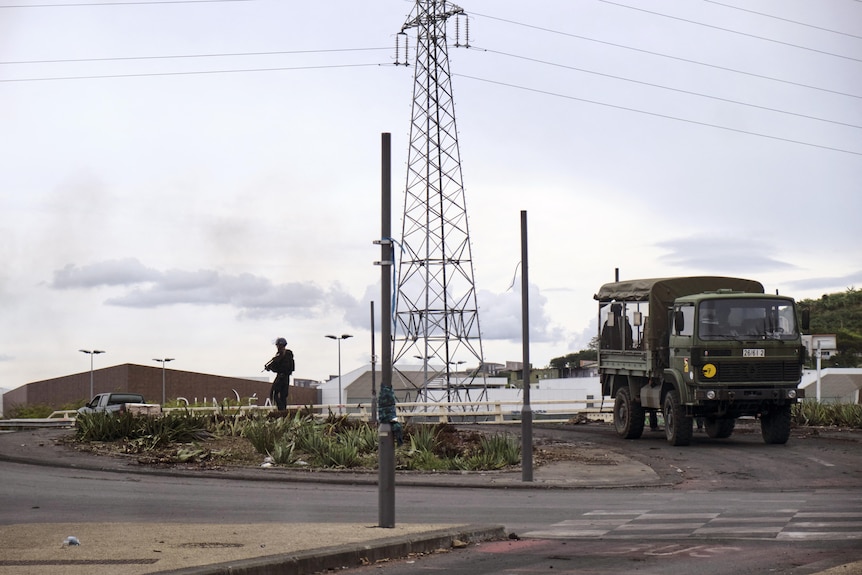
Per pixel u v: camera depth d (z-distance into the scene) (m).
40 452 25.97
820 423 35.88
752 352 27.81
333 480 22.06
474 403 39.84
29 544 11.34
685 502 17.86
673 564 10.75
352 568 10.82
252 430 26.88
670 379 28.81
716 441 30.36
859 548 11.75
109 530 12.61
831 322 108.12
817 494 18.98
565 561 11.14
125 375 77.56
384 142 13.81
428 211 51.44
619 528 14.27
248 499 18.34
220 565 9.68
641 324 30.31
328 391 88.12
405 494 19.67
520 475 23.28
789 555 11.27
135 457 25.34
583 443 30.42
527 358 22.23
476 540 12.98
